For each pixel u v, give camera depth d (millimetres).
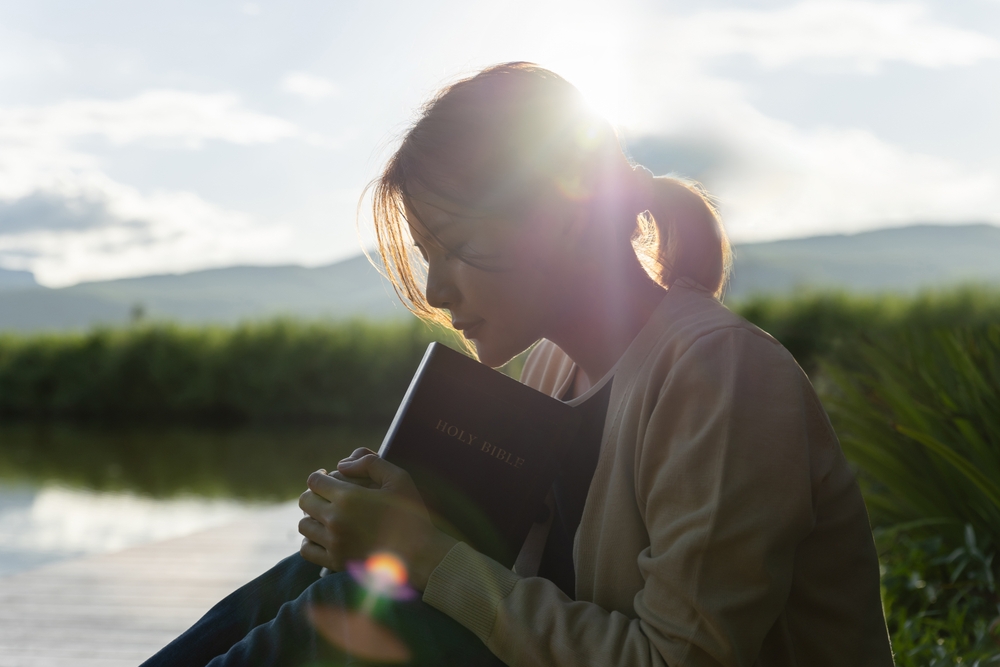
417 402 889
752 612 691
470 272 866
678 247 959
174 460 9961
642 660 702
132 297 158625
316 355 15625
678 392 768
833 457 812
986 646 1584
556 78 908
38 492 7504
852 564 818
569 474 936
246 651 775
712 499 708
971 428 2043
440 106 864
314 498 843
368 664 755
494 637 759
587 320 949
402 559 799
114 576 3393
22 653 2463
